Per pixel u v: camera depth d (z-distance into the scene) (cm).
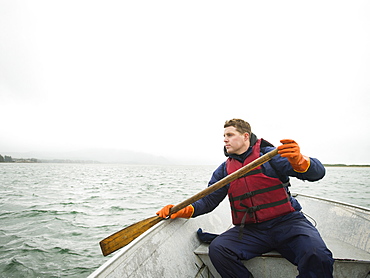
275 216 166
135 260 144
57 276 318
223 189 205
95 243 424
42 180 1808
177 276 164
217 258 163
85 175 2656
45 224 536
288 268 165
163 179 2086
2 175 2352
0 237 452
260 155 178
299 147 141
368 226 217
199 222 238
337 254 180
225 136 188
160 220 204
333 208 272
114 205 760
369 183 1609
